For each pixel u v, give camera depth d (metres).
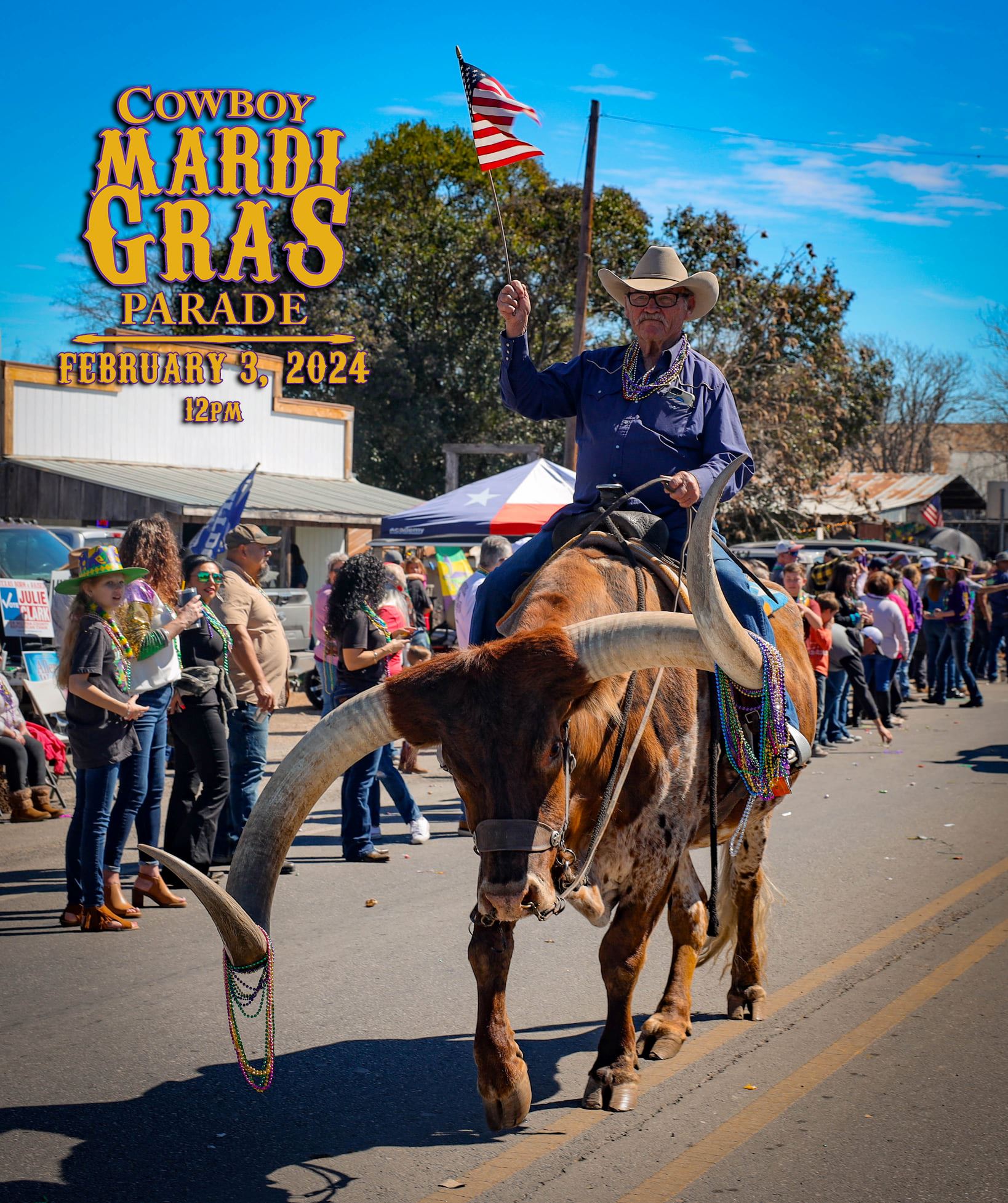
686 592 4.25
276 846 3.44
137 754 6.48
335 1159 3.77
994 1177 3.61
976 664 22.16
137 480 20.38
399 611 8.38
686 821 4.18
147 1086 4.36
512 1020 5.04
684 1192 3.53
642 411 4.71
